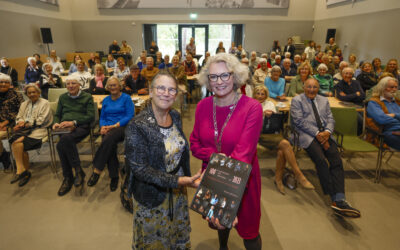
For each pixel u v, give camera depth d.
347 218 2.27
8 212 2.36
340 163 2.35
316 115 2.65
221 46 9.03
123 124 2.84
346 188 2.73
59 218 2.28
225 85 1.24
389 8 7.03
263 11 11.15
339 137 2.99
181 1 10.88
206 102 1.40
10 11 7.39
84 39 11.28
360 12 8.30
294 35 11.50
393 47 6.94
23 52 7.98
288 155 2.50
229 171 1.18
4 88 3.03
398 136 2.64
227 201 1.13
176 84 1.20
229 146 1.32
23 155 2.83
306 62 4.23
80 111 2.99
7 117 3.10
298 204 2.47
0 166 3.22
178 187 1.27
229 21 11.22
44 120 3.00
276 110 3.34
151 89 1.20
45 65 4.91
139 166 1.16
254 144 1.28
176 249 1.45
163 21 11.15
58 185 2.80
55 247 1.96
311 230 2.13
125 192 2.32
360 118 3.57
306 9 11.23
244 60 5.64
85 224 2.21
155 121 1.21
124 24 11.16
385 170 3.11
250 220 1.45
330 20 10.11
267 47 11.58
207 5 10.95
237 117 1.29
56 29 9.85
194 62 6.95
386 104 2.91
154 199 1.26
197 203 1.17
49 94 3.52
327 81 4.50
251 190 1.41
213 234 2.09
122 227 2.17
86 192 2.67
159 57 7.23
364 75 4.93
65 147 2.63
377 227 2.16
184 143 1.34
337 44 9.69
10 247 1.96
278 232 2.11
